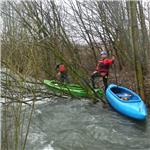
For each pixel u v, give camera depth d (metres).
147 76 12.31
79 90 11.64
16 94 5.28
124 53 15.18
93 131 8.52
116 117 9.69
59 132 8.40
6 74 4.83
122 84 13.00
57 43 11.83
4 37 6.01
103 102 10.95
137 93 10.49
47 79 12.45
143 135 8.31
